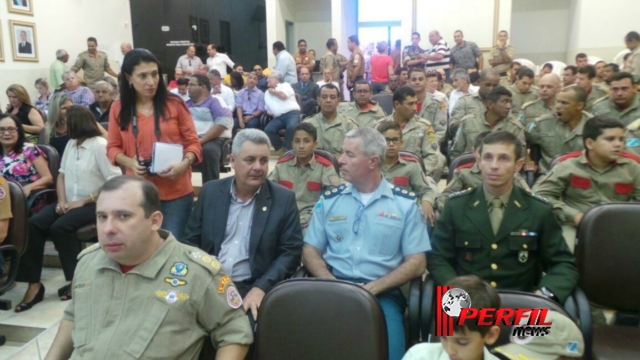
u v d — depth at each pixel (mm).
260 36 10539
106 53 9469
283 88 5734
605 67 6000
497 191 1904
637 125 3096
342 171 2029
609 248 1906
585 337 1658
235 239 2094
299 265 2176
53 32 8250
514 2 9531
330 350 1504
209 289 1466
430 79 5734
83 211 3045
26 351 2539
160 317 1400
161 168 2281
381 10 9992
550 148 3588
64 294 3141
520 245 1862
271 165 5434
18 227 2760
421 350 1382
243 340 1482
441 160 3742
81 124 3078
